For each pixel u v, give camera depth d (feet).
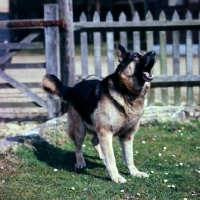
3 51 23.36
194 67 32.19
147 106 19.38
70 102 14.96
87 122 14.30
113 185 13.43
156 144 16.94
